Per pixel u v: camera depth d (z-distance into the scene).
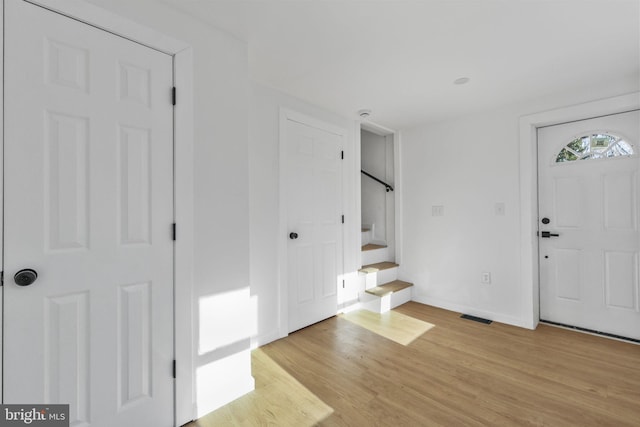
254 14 1.55
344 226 3.15
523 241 2.72
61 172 1.19
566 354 2.21
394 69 2.14
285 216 2.56
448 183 3.24
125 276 1.35
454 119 3.20
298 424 1.51
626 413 1.57
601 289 2.50
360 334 2.60
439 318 2.97
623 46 1.83
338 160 3.09
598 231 2.51
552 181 2.72
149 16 1.41
